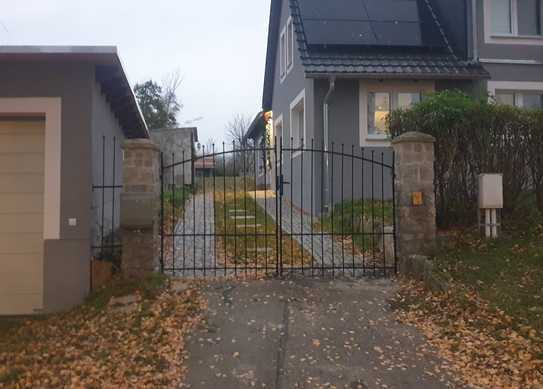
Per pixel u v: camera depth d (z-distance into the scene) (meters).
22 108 6.85
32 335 5.91
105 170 8.30
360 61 11.71
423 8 13.91
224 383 4.53
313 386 4.47
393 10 13.49
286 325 5.64
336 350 5.12
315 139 11.84
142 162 6.81
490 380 4.48
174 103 37.69
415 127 7.83
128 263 6.75
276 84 17.45
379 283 6.88
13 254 7.25
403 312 5.97
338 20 12.88
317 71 11.17
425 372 4.69
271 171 18.95
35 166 7.30
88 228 6.87
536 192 8.10
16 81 6.85
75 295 6.82
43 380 4.61
